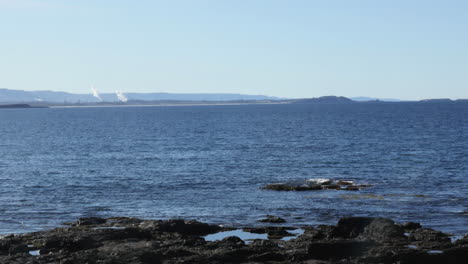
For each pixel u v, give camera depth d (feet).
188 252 86.43
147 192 158.10
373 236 95.30
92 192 158.71
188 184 171.63
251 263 82.17
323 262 82.58
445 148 272.92
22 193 157.58
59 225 117.80
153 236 99.81
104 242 94.07
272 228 108.68
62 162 235.81
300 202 139.74
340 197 145.79
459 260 81.56
